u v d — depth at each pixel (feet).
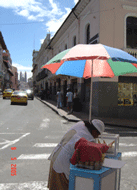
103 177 6.76
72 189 6.93
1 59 188.55
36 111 55.21
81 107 52.80
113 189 7.50
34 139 24.13
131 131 30.50
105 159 8.10
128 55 11.07
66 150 7.82
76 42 59.98
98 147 7.05
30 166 15.49
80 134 7.93
